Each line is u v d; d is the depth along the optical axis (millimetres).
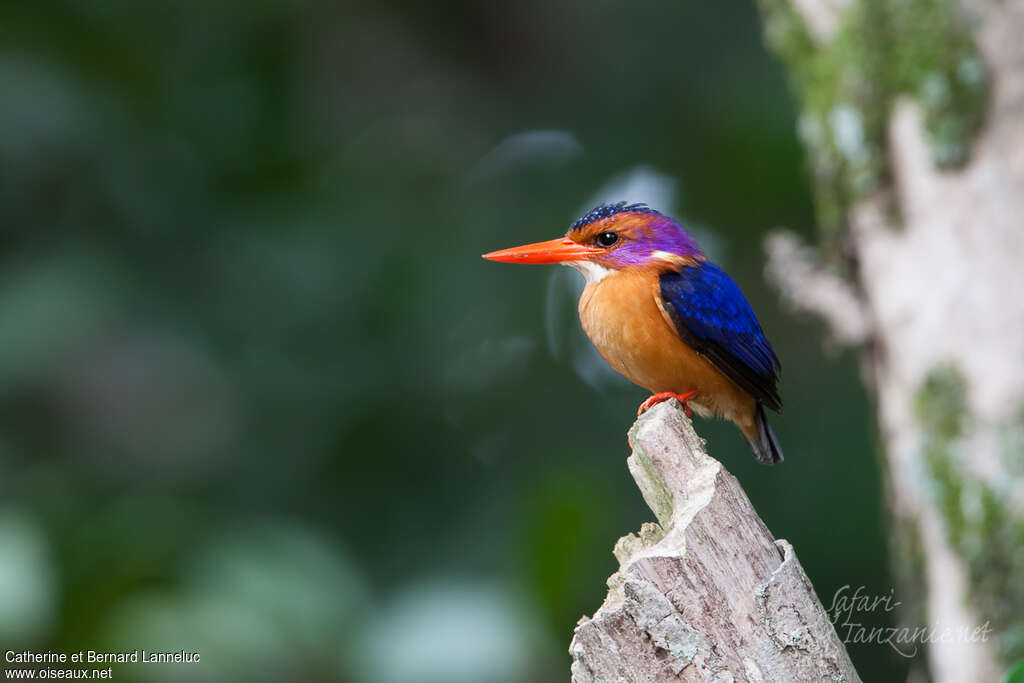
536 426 13078
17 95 11914
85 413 12016
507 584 6207
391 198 13664
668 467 5188
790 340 13016
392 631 5910
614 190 13680
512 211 13680
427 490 12727
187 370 12234
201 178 12898
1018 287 6930
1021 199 7008
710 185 13328
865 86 7504
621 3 14078
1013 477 6762
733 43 13531
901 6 7391
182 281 12570
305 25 14039
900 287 7348
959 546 6918
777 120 12906
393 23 15281
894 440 7406
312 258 12773
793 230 13172
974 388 6957
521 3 14992
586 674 4746
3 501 11133
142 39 12766
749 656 4645
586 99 14422
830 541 11961
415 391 12836
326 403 12641
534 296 13250
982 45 7172
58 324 11445
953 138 7176
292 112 13453
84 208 12297
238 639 5727
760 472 12430
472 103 14977
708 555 4746
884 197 7469
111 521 6262
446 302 12977
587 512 6199
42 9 12281
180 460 12086
